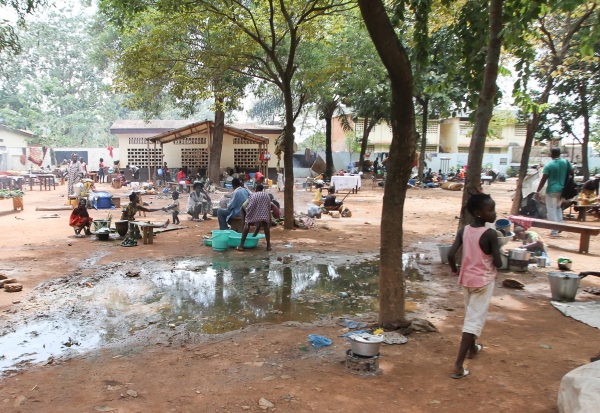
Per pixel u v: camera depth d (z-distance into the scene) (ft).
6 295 22.15
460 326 17.89
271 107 127.44
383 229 17.07
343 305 21.18
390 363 14.32
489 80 26.48
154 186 89.92
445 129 156.56
